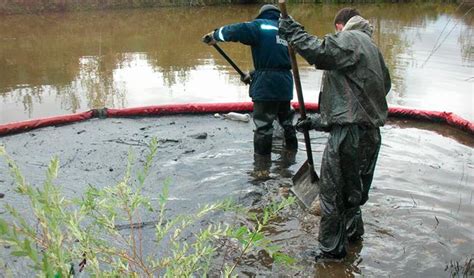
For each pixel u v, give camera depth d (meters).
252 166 5.07
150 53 11.46
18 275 3.07
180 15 19.45
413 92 7.90
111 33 14.56
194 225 3.83
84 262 1.60
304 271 3.29
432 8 21.12
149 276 1.71
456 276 3.20
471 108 7.09
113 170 4.91
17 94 8.10
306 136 4.12
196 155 5.34
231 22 17.45
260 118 5.24
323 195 3.38
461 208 4.12
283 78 5.13
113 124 6.39
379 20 16.56
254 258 3.42
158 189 4.49
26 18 17.81
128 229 3.73
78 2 20.12
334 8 22.33
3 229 1.16
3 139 5.82
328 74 3.27
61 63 10.42
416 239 3.66
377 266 3.35
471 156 5.32
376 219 3.96
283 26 3.25
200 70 9.66
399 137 5.91
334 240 3.38
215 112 6.84
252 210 4.14
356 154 3.24
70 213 1.63
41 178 4.66
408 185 4.57
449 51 11.29
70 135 5.95
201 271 3.19
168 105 6.77
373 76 3.16
